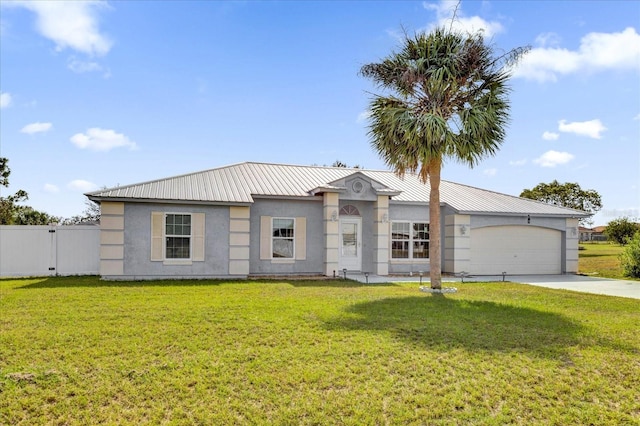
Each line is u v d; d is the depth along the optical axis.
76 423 4.39
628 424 4.57
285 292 12.70
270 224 17.81
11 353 6.34
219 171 19.94
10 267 17.08
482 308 10.27
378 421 4.55
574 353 6.71
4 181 24.42
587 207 46.19
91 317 8.73
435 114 12.63
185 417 4.55
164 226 16.08
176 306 10.00
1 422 4.37
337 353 6.51
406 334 7.65
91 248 17.81
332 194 17.88
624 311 10.26
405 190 21.11
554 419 4.65
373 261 19.11
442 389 5.31
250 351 6.56
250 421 4.49
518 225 20.91
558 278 19.36
